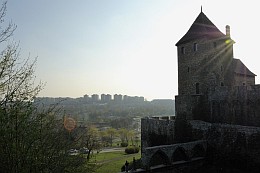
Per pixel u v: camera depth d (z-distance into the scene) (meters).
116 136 101.88
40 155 8.98
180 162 26.38
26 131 8.70
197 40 35.34
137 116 183.75
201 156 28.53
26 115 8.73
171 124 33.62
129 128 131.00
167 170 25.42
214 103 32.69
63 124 10.96
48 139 9.67
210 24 38.03
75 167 10.50
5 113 8.23
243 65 41.88
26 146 8.48
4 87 9.12
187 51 36.72
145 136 38.03
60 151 10.33
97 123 138.62
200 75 34.88
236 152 25.78
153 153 24.72
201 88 34.72
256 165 23.88
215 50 35.72
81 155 11.16
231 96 30.55
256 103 27.78
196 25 37.53
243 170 24.75
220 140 27.55
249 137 24.72
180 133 32.72
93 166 11.75
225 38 37.12
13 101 8.99
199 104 33.53
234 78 38.44
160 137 35.31
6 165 7.96
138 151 61.44
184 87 36.97
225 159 26.75
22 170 8.13
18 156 8.12
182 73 37.38
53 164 9.61
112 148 73.44
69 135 11.28
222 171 25.22
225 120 31.12
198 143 28.16
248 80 41.38
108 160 48.09
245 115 28.86
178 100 34.41
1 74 9.15
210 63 35.00
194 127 31.09
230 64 37.94
